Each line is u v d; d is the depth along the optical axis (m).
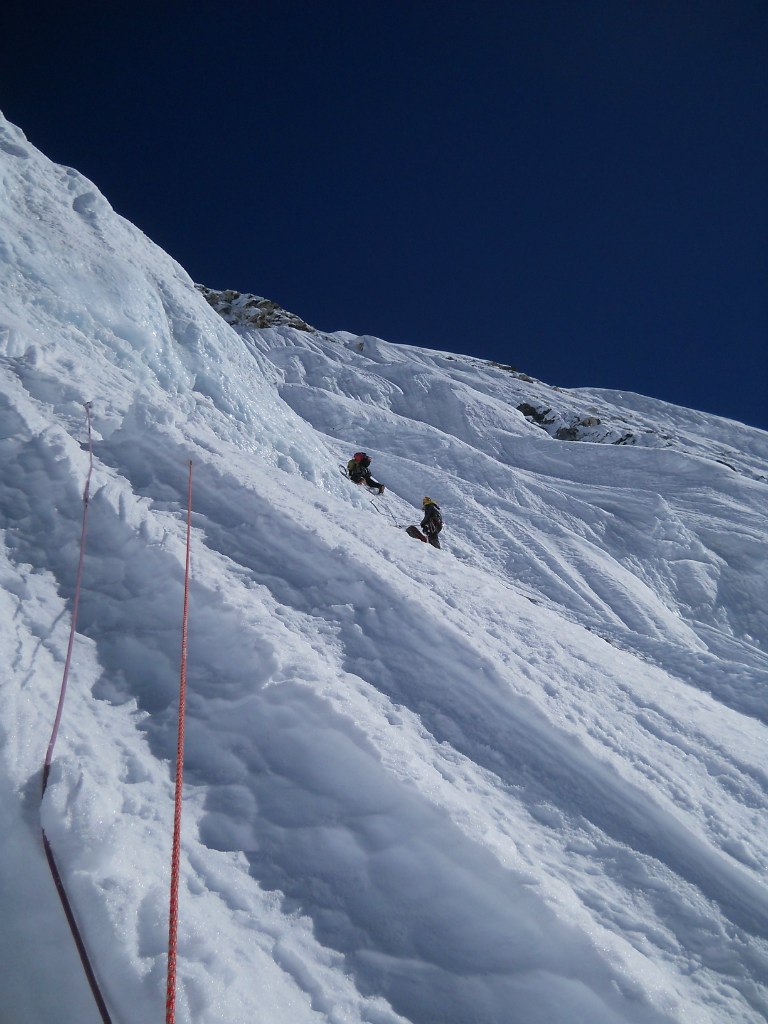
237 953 2.20
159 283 11.26
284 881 2.57
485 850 2.72
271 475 6.82
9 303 7.98
